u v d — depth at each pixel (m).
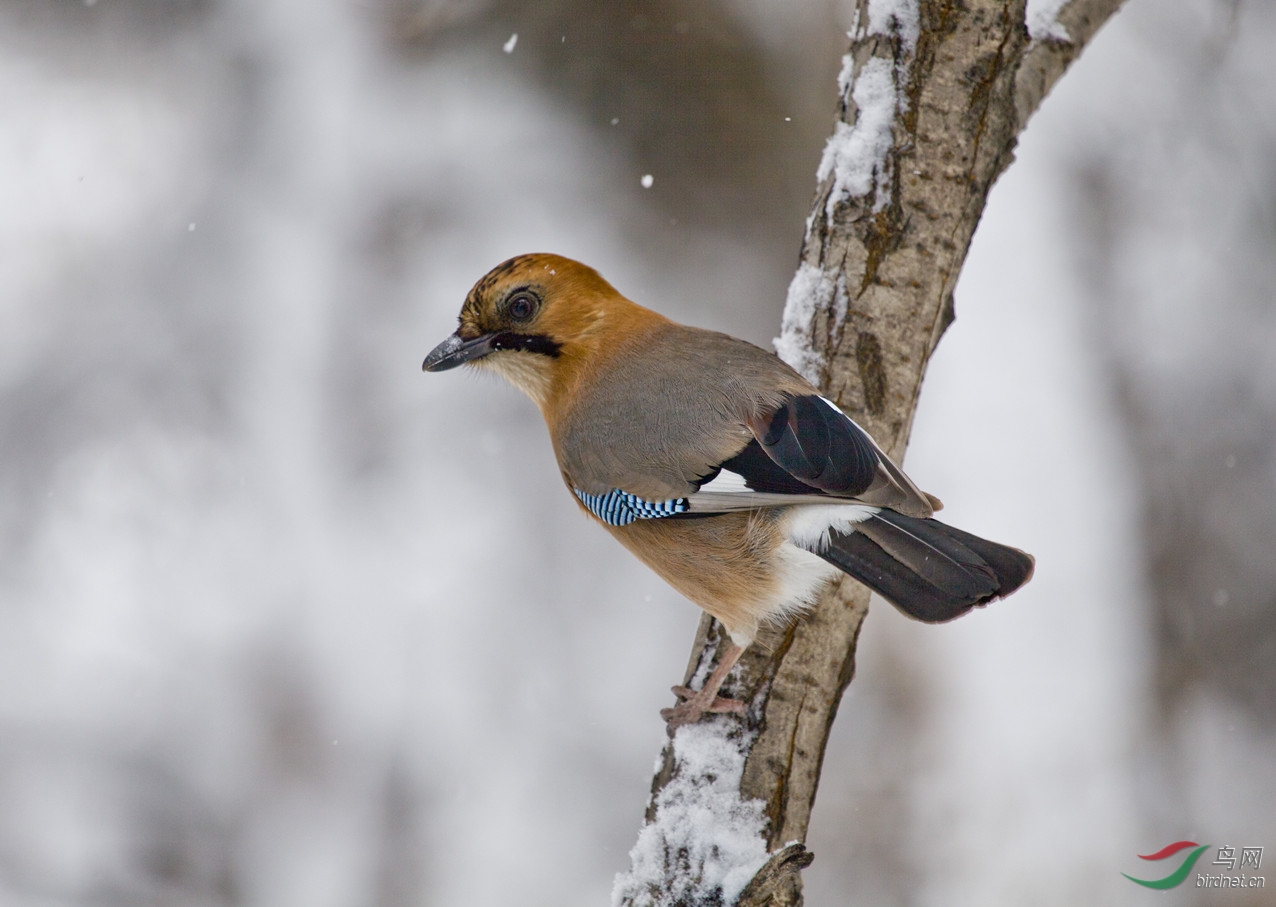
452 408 13.09
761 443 5.71
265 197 13.62
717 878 4.95
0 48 13.36
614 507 6.18
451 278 13.36
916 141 6.14
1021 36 6.28
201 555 12.35
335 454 12.84
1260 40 12.93
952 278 6.20
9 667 11.77
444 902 10.78
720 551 5.77
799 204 13.49
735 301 13.41
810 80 13.31
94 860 10.99
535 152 13.61
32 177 13.34
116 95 13.59
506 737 11.58
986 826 10.41
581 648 12.11
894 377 6.06
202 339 13.04
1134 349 12.65
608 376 6.43
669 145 13.49
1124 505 11.95
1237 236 12.88
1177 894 10.20
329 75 13.77
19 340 12.85
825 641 5.71
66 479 12.45
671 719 5.55
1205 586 11.80
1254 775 10.90
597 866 10.95
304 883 10.97
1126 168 13.08
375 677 11.84
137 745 11.48
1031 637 11.40
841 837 10.39
